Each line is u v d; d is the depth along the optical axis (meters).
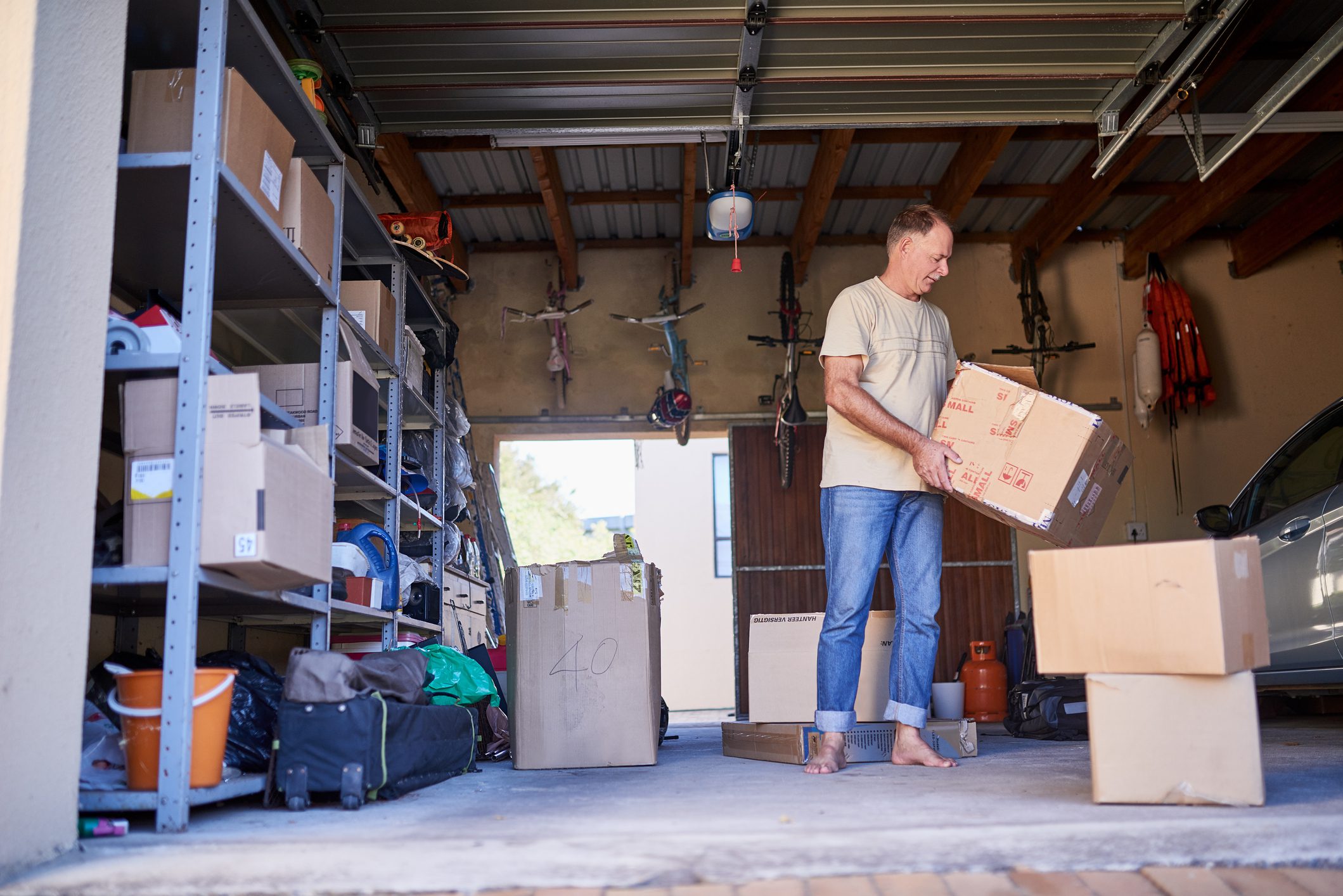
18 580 1.69
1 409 1.68
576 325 7.70
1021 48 4.04
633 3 3.72
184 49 2.62
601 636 3.45
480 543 6.66
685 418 7.15
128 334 2.15
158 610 2.80
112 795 1.95
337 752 2.28
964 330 7.71
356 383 3.28
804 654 3.50
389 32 3.82
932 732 3.20
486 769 3.42
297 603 2.65
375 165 4.83
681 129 4.52
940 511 3.02
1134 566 1.97
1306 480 4.09
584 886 1.55
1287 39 5.58
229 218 2.51
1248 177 6.44
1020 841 1.60
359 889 1.52
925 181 6.94
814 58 4.09
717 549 12.96
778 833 1.71
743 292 7.77
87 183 1.96
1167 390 7.39
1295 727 4.20
